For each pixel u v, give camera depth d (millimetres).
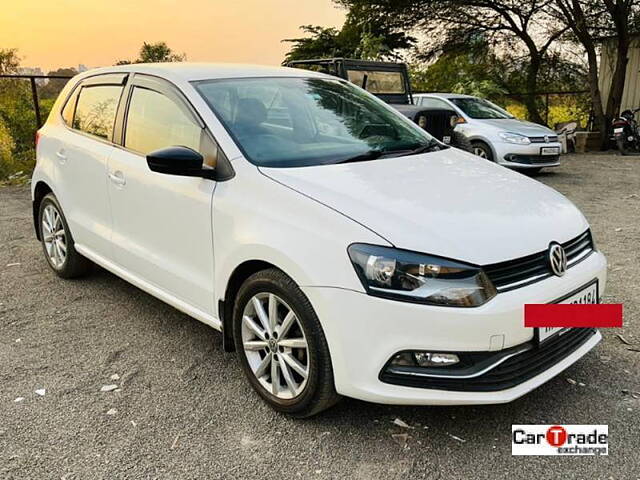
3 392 3025
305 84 3814
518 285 2426
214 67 3688
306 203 2594
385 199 2623
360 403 2893
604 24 14406
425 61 17297
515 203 2812
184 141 3230
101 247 3980
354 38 17484
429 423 2725
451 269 2303
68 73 10594
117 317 3982
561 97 16484
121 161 3635
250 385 3002
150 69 3656
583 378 3084
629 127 13305
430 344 2299
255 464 2455
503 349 2361
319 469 2420
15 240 5887
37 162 4707
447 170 3188
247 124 3174
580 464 2422
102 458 2496
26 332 3754
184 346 3549
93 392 3027
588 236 2969
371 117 3807
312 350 2533
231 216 2832
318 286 2436
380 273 2318
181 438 2635
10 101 11180
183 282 3240
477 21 16016
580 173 10188
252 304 2830
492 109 10633
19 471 2410
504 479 2346
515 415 2775
